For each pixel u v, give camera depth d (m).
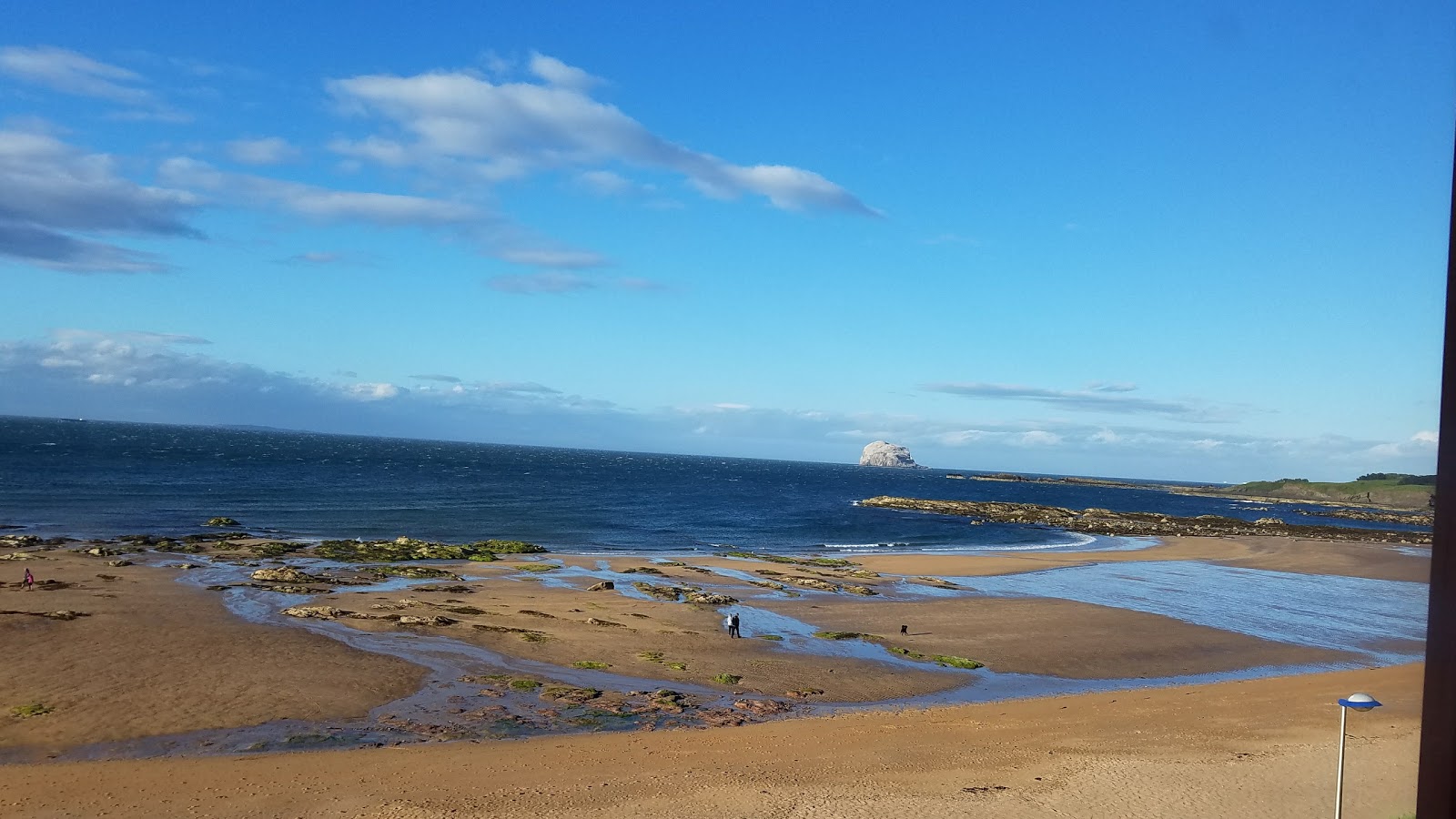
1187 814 16.11
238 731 20.88
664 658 29.05
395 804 16.36
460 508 87.69
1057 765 18.78
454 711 22.91
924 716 23.16
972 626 37.00
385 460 188.75
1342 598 49.78
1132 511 154.50
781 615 38.09
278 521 69.31
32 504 70.19
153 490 88.25
